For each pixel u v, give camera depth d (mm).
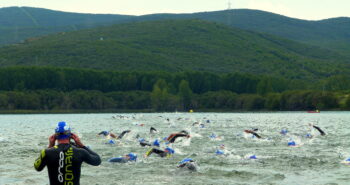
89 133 55844
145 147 36375
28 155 31562
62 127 12719
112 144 39125
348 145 38188
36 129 68750
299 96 190500
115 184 20375
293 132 56188
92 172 23688
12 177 22188
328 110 183250
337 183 20344
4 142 42656
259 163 26797
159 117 125812
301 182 20625
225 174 22906
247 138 45219
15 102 186250
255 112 191375
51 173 12578
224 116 135875
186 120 99188
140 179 21531
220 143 39875
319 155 30719
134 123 83250
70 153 12562
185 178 21812
